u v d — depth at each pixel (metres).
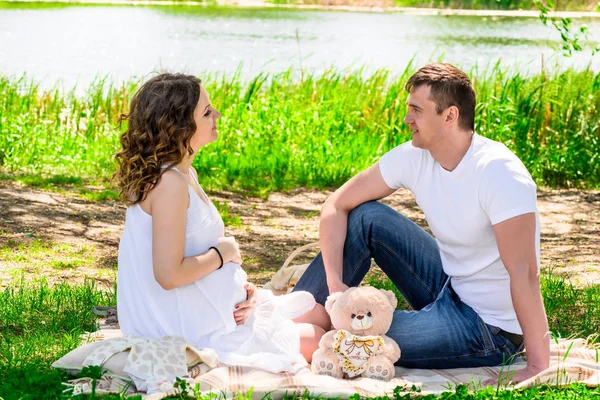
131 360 3.28
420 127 3.58
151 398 3.11
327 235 3.93
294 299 3.76
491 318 3.71
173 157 3.35
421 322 3.69
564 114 11.06
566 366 3.59
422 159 3.77
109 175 9.64
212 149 10.38
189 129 3.35
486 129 10.77
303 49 22.92
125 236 3.48
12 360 3.81
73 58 19.36
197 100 3.39
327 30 29.02
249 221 8.01
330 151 10.39
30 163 10.05
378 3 43.00
